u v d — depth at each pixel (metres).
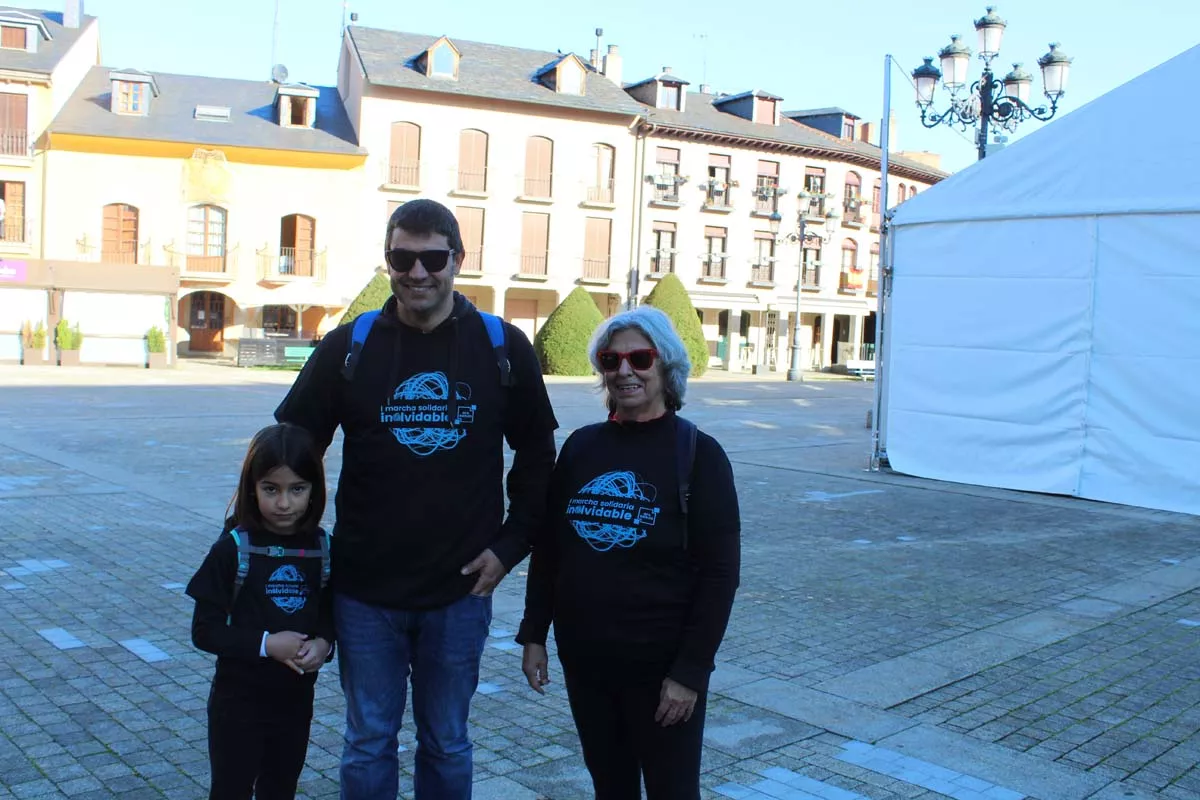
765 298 44.62
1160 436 10.41
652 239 42.06
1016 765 4.06
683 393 2.71
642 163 41.41
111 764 3.86
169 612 5.97
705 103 46.38
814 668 5.28
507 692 4.86
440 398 2.84
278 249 36.22
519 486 3.00
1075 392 11.03
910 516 9.88
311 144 36.34
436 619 2.87
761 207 44.28
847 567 7.68
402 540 2.83
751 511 9.99
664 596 2.62
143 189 34.69
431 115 37.78
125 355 31.09
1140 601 6.79
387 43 39.28
